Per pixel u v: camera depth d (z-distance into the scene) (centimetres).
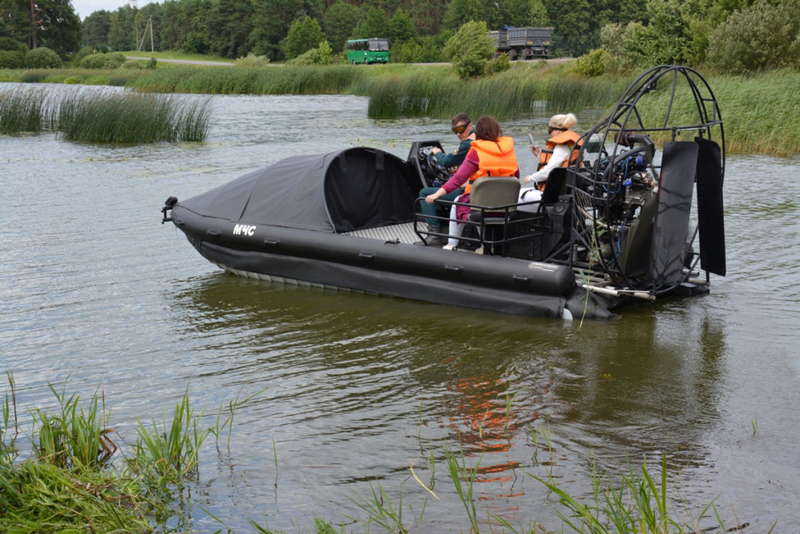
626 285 631
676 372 507
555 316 617
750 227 913
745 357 532
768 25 2555
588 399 469
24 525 328
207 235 766
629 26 3556
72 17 10288
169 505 361
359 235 746
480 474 383
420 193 725
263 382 505
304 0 11175
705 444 408
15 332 601
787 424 429
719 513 342
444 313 642
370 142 1856
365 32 9788
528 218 640
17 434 434
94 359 548
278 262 734
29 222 986
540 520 342
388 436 427
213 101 3538
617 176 614
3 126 2177
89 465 389
